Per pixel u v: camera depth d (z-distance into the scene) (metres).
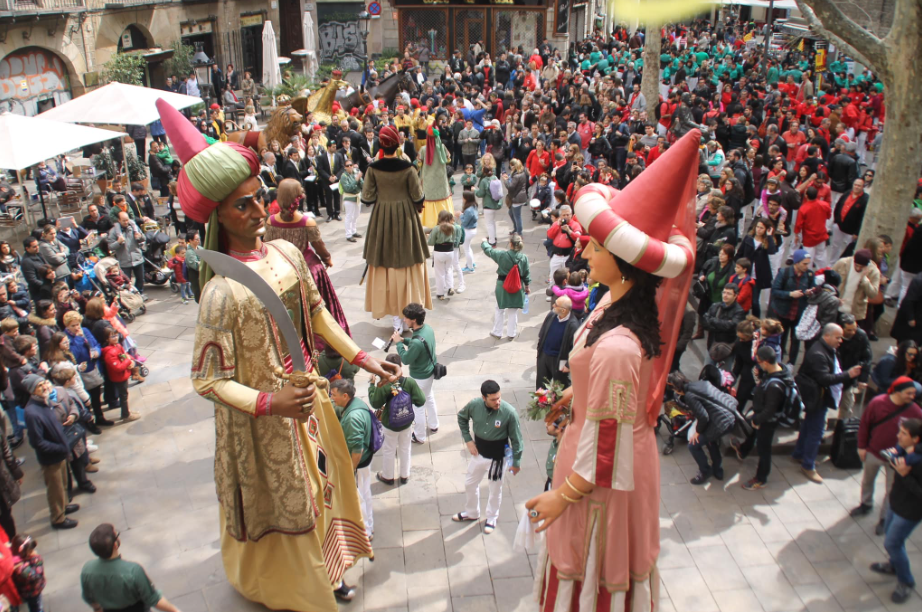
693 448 8.06
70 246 12.48
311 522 5.71
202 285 5.06
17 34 21.75
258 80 35.09
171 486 8.16
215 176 4.62
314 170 17.20
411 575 6.81
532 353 11.09
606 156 18.53
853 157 16.27
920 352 8.00
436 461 8.52
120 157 19.28
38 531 7.54
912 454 6.16
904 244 11.30
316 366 5.71
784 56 29.34
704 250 11.04
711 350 8.61
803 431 8.20
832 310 8.59
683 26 35.28
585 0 38.16
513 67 30.97
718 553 7.12
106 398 9.58
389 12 36.09
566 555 3.83
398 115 20.78
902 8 9.75
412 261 11.28
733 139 19.09
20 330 10.51
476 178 17.06
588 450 3.48
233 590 6.59
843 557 7.05
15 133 12.66
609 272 3.56
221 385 4.71
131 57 24.81
